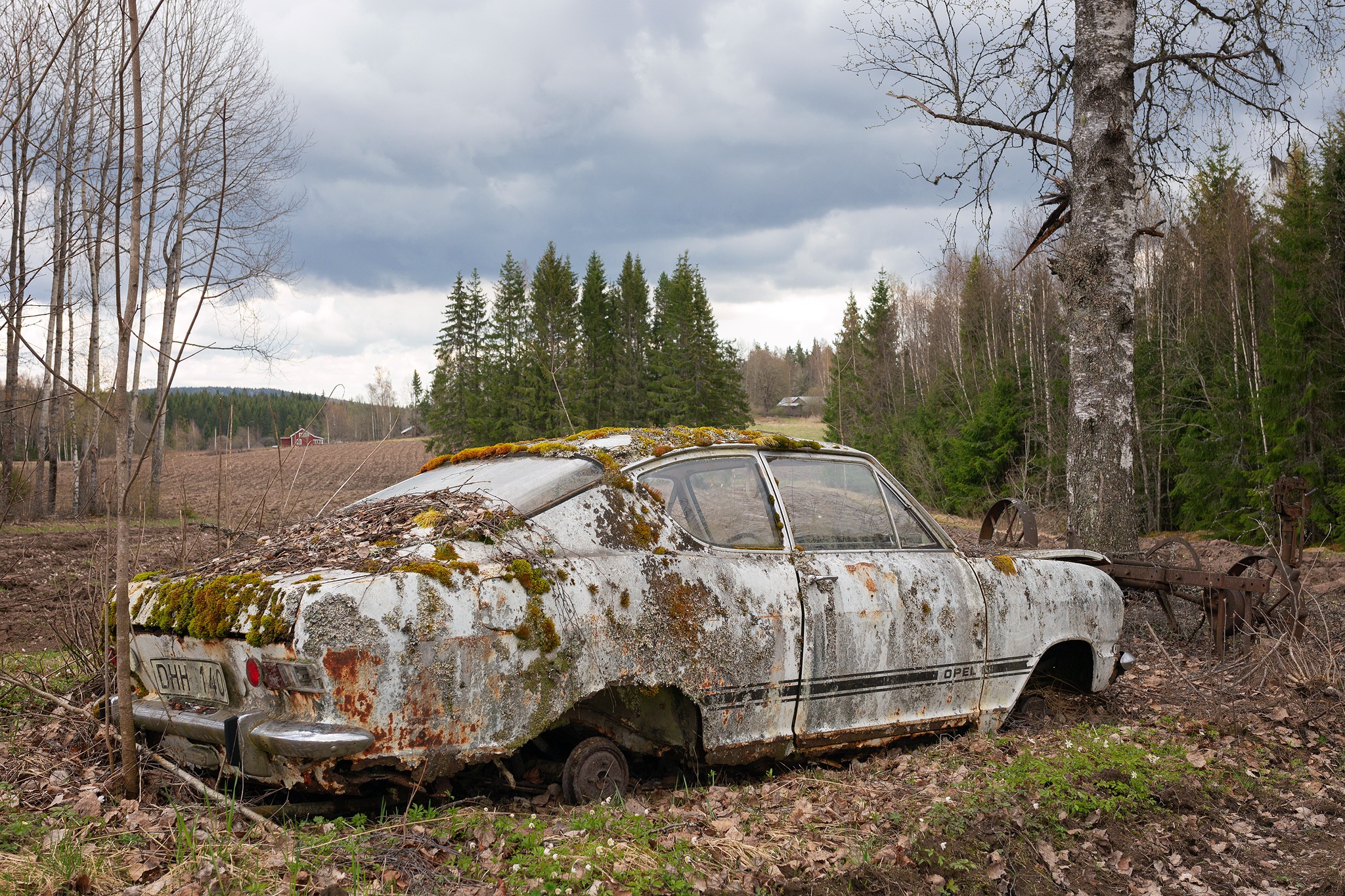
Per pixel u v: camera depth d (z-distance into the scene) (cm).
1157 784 434
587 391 6456
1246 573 1065
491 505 371
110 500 429
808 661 414
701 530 410
